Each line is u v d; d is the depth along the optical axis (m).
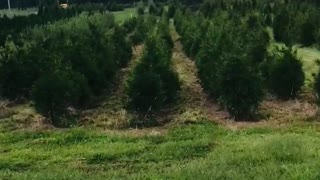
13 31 37.50
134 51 33.72
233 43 20.45
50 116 16.48
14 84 20.06
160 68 18.16
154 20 50.66
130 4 97.25
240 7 49.25
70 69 18.14
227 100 16.38
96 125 16.03
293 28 33.50
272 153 11.55
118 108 18.19
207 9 56.44
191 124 15.64
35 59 20.56
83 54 19.91
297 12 37.97
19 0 108.19
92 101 19.31
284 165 10.48
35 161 12.27
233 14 42.53
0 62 20.39
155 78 16.42
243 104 16.22
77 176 10.54
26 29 39.16
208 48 20.70
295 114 16.61
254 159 11.30
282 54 19.83
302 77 18.62
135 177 10.29
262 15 40.50
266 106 17.75
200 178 9.84
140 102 16.33
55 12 63.72
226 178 9.81
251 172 10.12
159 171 10.84
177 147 12.90
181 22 42.12
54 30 33.59
